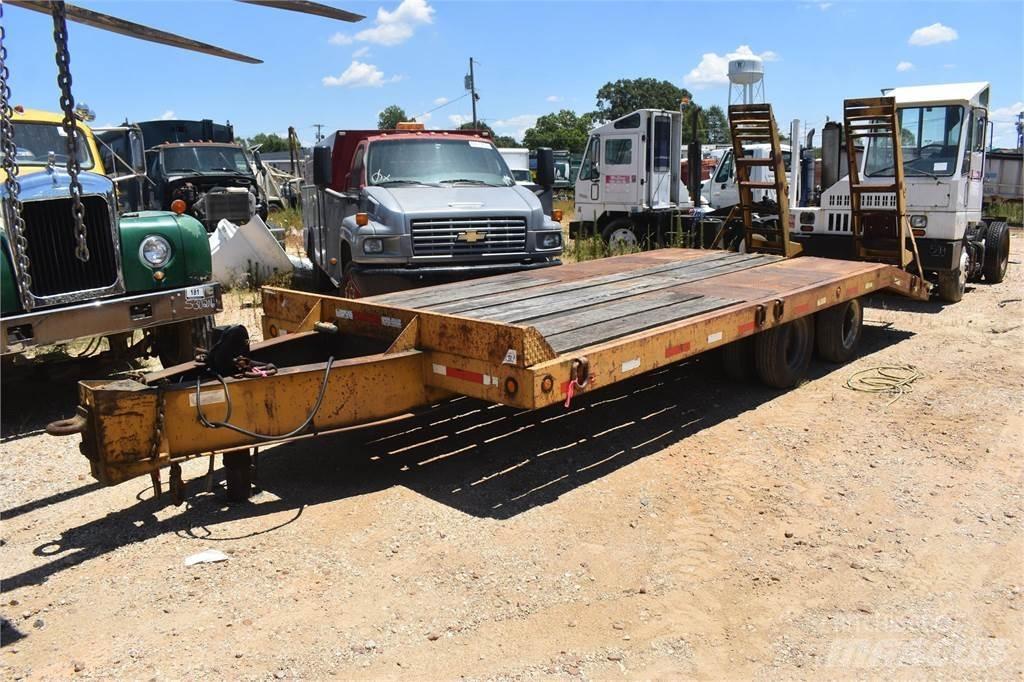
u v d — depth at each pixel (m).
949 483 4.87
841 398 6.62
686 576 3.80
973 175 11.13
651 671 3.11
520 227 8.44
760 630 3.38
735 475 5.02
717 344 5.57
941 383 7.02
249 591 3.65
